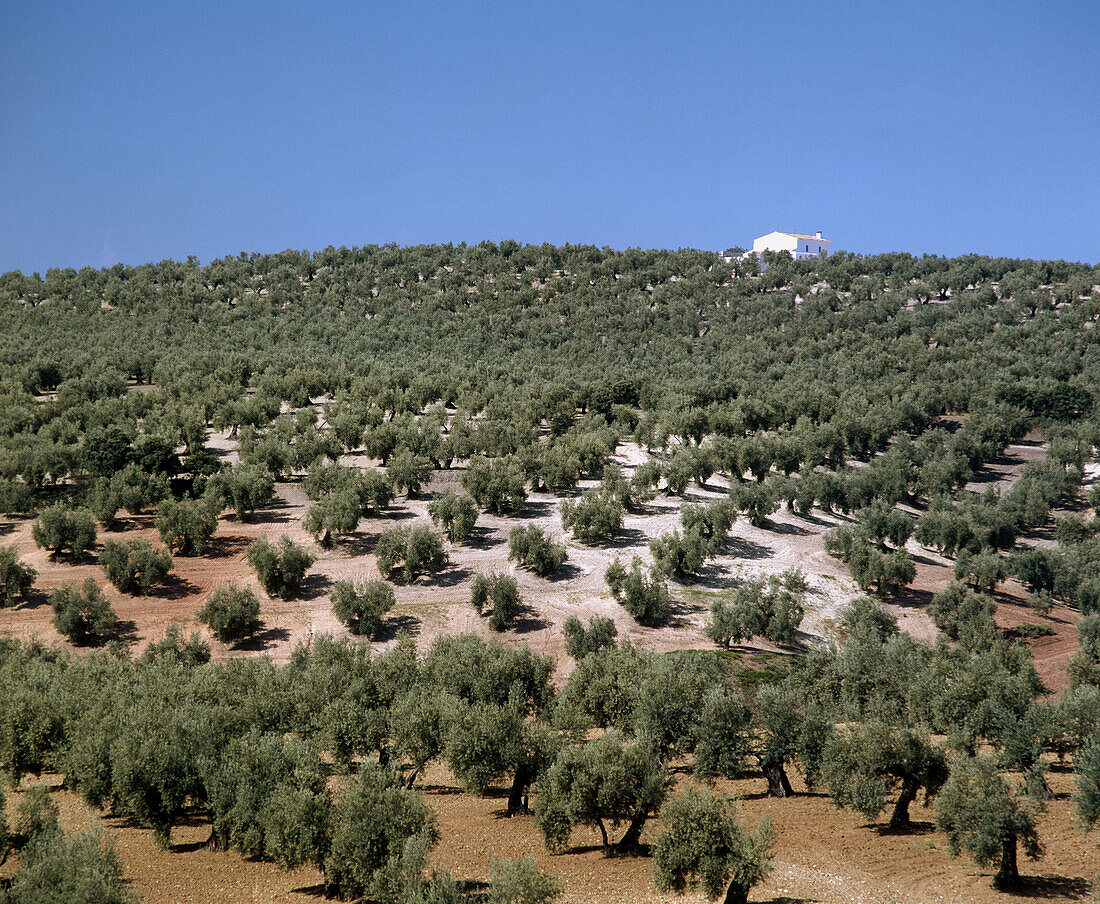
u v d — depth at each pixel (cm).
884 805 3947
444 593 8069
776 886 3172
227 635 7019
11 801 3978
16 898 2630
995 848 3180
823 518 10794
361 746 4281
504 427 11519
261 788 3406
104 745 3759
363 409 12256
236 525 9275
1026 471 12150
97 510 8769
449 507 9238
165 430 10662
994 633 7606
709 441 12344
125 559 7794
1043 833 3691
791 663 6962
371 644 7088
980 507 10494
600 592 8162
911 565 8600
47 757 4225
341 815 3142
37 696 4347
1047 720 4503
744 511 10412
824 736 4159
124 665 5294
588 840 3709
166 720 3922
